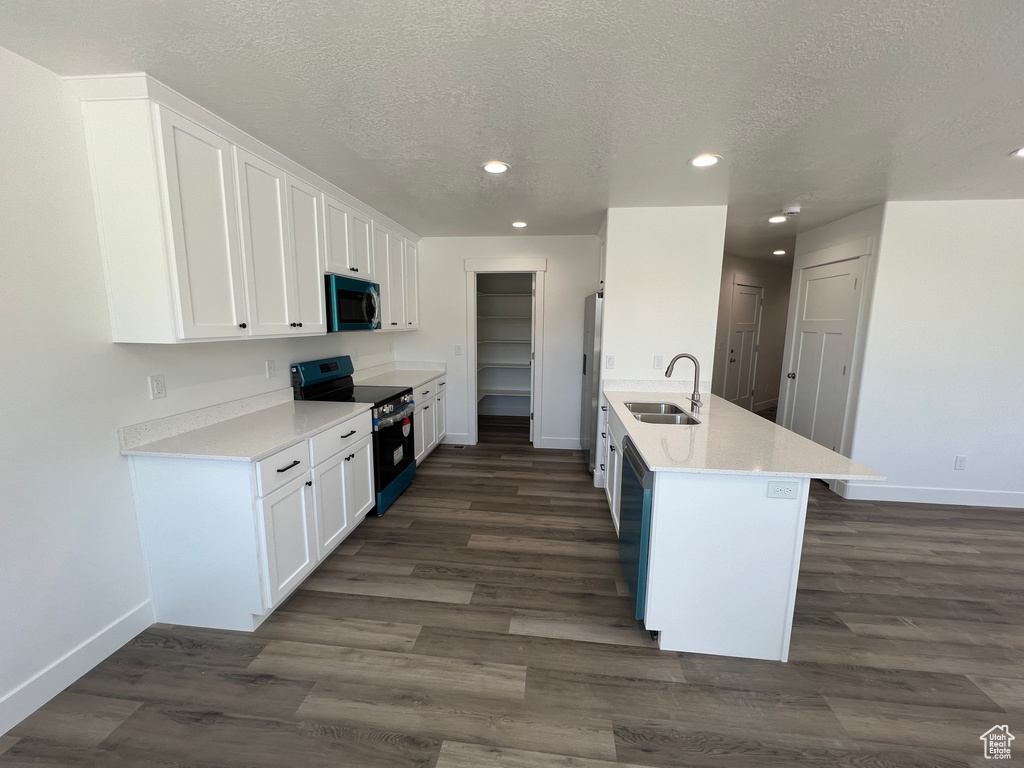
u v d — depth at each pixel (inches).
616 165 91.6
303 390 115.6
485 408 258.4
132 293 66.9
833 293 145.3
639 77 58.9
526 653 73.0
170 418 80.1
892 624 80.8
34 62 57.3
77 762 54.2
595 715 61.6
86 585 67.2
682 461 71.4
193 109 67.3
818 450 77.8
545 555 103.2
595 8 45.7
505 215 135.9
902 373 128.7
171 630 77.2
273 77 60.0
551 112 69.0
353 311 116.4
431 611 83.3
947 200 118.5
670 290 128.6
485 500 133.5
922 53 52.7
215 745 56.6
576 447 181.9
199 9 46.4
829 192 110.6
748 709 62.7
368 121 72.6
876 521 121.6
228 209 75.3
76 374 64.5
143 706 62.0
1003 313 121.9
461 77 59.4
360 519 109.9
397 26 48.9
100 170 64.2
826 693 65.7
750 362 245.6
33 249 58.7
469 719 60.8
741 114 68.9
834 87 60.7
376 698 64.0
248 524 72.9
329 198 106.0
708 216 124.8
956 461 130.3
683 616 73.3
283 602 85.6
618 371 133.6
